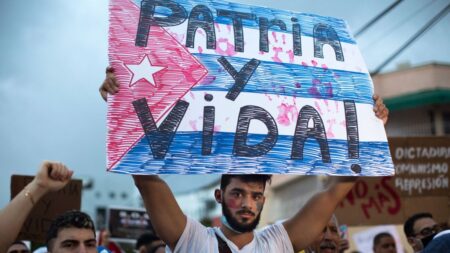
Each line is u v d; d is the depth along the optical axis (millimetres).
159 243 5621
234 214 2920
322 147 3166
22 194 2691
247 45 3209
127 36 3000
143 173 2824
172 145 2896
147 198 2904
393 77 14992
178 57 3041
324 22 3467
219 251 2922
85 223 3430
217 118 3000
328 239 4344
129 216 8078
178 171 2867
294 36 3348
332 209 3221
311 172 3094
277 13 3361
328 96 3281
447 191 5887
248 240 2984
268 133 3068
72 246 3367
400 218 5816
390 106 14867
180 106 2963
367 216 5844
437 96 14414
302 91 3229
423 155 5883
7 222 2625
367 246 8062
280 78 3203
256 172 2967
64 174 2742
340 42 3457
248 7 3305
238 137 3008
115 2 3029
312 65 3320
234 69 3121
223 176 3002
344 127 3258
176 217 2928
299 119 3164
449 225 4461
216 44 3141
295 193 17422
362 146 3266
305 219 3178
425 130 14734
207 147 2941
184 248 2930
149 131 2883
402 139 5867
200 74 3053
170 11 3115
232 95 3066
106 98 2896
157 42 3035
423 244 4441
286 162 3055
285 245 3102
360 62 3459
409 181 5844
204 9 3189
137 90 2930
